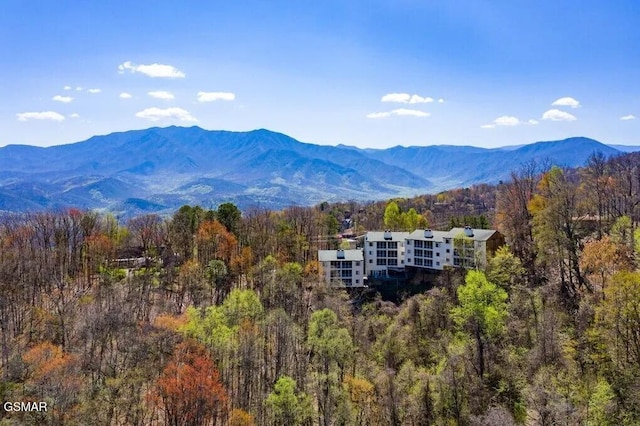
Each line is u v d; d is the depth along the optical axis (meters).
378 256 153.00
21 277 106.38
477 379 71.56
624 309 65.56
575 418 56.06
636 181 138.12
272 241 151.75
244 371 79.12
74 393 63.62
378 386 74.94
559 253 98.69
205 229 138.00
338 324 94.06
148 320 96.56
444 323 97.38
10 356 71.94
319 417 73.81
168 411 64.94
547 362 71.06
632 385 58.94
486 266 114.56
